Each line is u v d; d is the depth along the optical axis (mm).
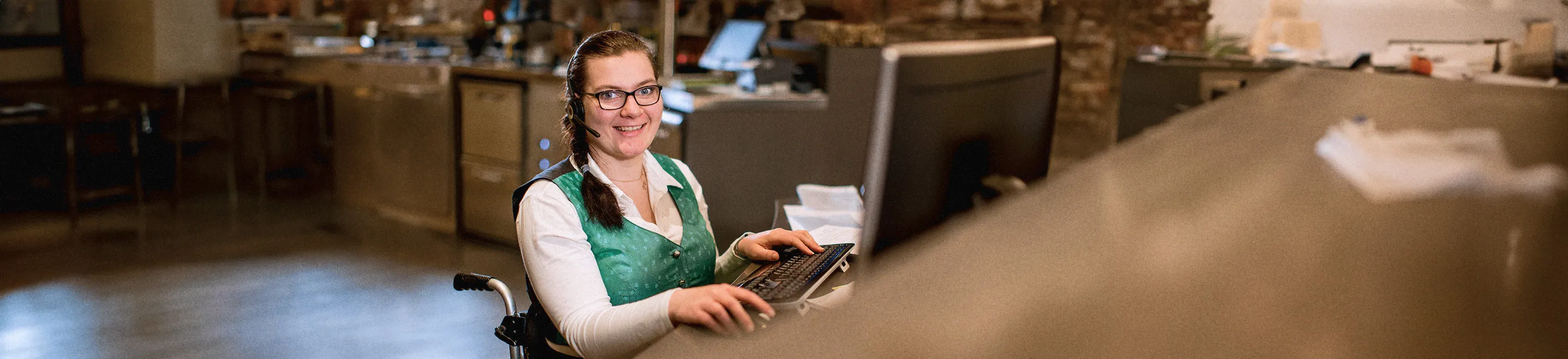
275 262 4406
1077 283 1793
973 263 1624
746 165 4180
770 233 1743
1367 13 3697
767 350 1286
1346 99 3096
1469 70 3271
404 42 6094
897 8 4820
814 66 4340
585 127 1622
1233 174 2752
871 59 4320
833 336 1324
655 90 1648
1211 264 2062
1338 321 1828
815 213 2006
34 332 3418
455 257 4555
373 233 5000
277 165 6047
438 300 3871
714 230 4176
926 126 1181
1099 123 4328
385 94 5273
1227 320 1797
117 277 4102
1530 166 2592
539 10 5508
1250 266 2074
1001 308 1555
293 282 4086
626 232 1619
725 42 4535
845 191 2211
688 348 1291
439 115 4980
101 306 3719
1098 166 2893
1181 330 1717
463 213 4961
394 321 3615
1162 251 2107
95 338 3379
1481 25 3414
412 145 5160
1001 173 1401
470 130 4836
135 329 3475
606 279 1592
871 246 1192
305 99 5840
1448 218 2357
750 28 4449
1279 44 3930
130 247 4605
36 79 5895
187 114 5785
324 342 3387
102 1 5898
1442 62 3305
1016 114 1411
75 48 6004
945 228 1299
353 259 4477
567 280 1523
